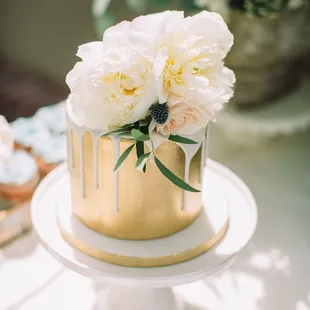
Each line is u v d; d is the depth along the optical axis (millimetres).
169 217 966
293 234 1251
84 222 993
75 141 946
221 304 1110
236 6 1282
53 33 2041
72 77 879
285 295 1128
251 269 1176
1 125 1036
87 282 1142
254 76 1379
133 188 933
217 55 886
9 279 1139
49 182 1094
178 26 855
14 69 2213
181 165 938
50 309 1090
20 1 2076
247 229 1016
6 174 1194
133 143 898
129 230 964
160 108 865
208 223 1005
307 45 1445
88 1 1864
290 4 1279
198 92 863
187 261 960
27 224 1216
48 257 1185
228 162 1417
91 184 953
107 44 876
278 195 1339
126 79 855
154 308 1036
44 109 1408
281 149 1472
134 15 1780
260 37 1322
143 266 945
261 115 1404
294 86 1498
